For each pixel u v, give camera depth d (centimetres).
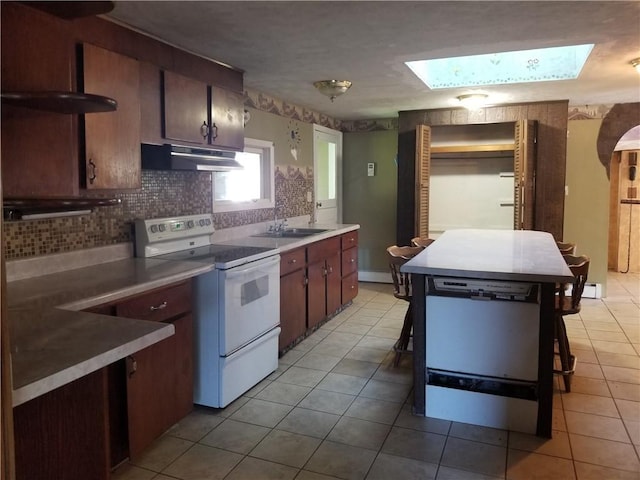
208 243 353
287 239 396
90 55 228
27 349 133
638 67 349
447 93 452
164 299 245
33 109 195
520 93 458
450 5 234
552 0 229
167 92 283
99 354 129
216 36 277
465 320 264
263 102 448
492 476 220
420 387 276
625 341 400
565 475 220
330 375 336
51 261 247
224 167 330
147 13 241
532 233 428
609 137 536
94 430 139
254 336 312
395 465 229
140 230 293
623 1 230
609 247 717
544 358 250
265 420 273
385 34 276
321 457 237
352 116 599
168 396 252
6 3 180
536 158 518
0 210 94
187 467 229
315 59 328
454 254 305
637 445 244
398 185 570
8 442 95
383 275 641
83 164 224
